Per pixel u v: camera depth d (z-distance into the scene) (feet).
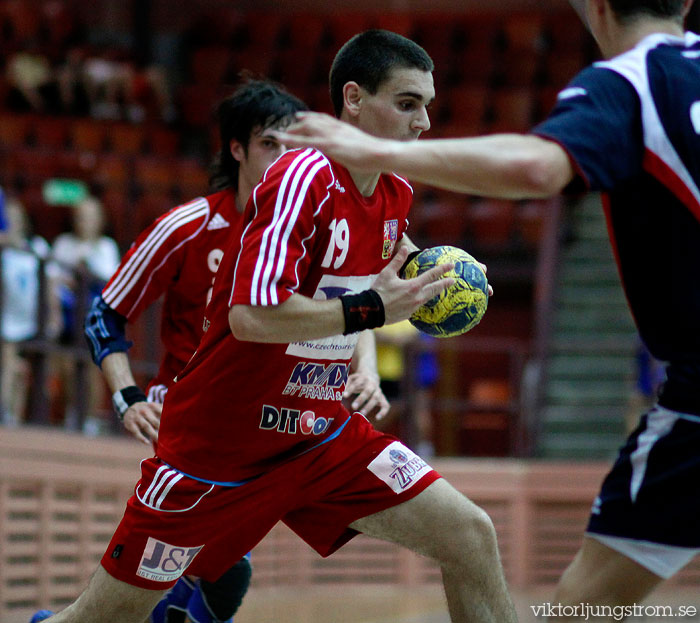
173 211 39.86
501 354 162.09
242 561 40.29
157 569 32.48
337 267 31.63
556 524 112.06
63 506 77.87
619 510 30.19
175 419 32.45
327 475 33.96
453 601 34.09
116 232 141.79
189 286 40.11
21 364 81.25
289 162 30.63
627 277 28.86
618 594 30.58
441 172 24.66
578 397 126.52
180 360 40.81
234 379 31.35
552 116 26.08
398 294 29.66
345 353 33.06
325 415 33.30
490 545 33.78
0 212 87.15
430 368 129.49
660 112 26.53
